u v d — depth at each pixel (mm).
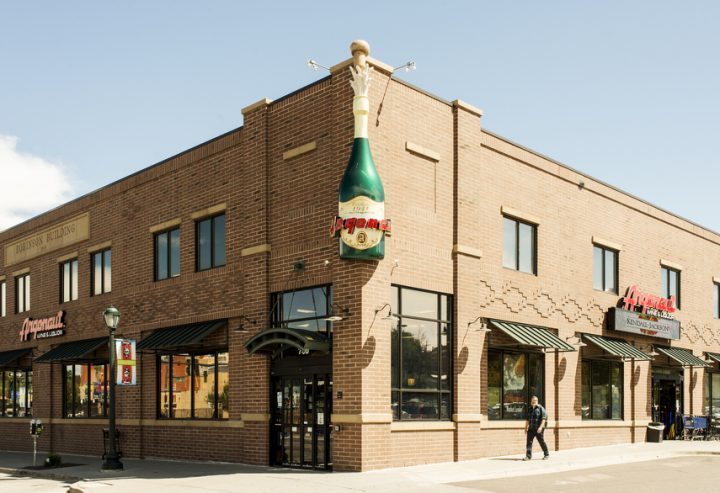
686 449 23859
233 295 20812
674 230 30641
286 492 14188
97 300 26359
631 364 27016
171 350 22766
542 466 18312
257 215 20203
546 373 23109
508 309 21812
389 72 18703
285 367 19062
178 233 23344
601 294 25938
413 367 18578
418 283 18828
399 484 15086
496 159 22078
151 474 18016
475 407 19922
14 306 31891
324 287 18391
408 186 18938
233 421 20188
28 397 30172
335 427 17312
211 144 22250
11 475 20453
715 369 32812
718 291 33750
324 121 18781
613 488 15289
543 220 23656
